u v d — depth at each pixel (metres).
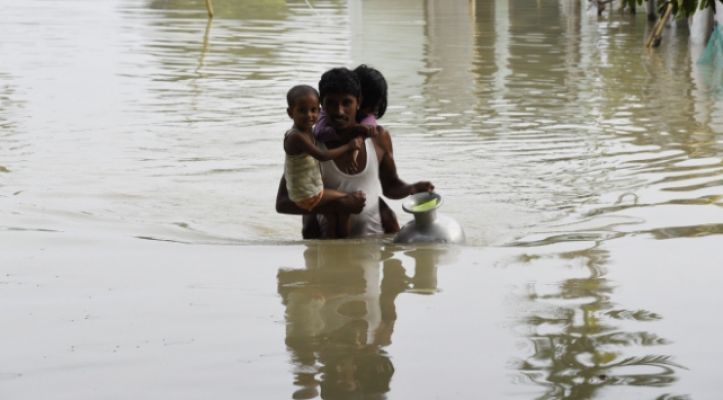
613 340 8.02
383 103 12.32
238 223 12.95
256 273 10.18
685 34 36.41
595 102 22.48
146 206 13.75
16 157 16.84
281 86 25.25
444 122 20.31
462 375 7.36
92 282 9.84
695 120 19.92
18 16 42.25
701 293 9.22
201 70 27.94
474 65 29.08
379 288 9.61
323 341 8.12
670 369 7.40
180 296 9.35
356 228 12.19
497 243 11.55
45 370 7.54
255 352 7.88
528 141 18.20
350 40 35.41
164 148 17.80
